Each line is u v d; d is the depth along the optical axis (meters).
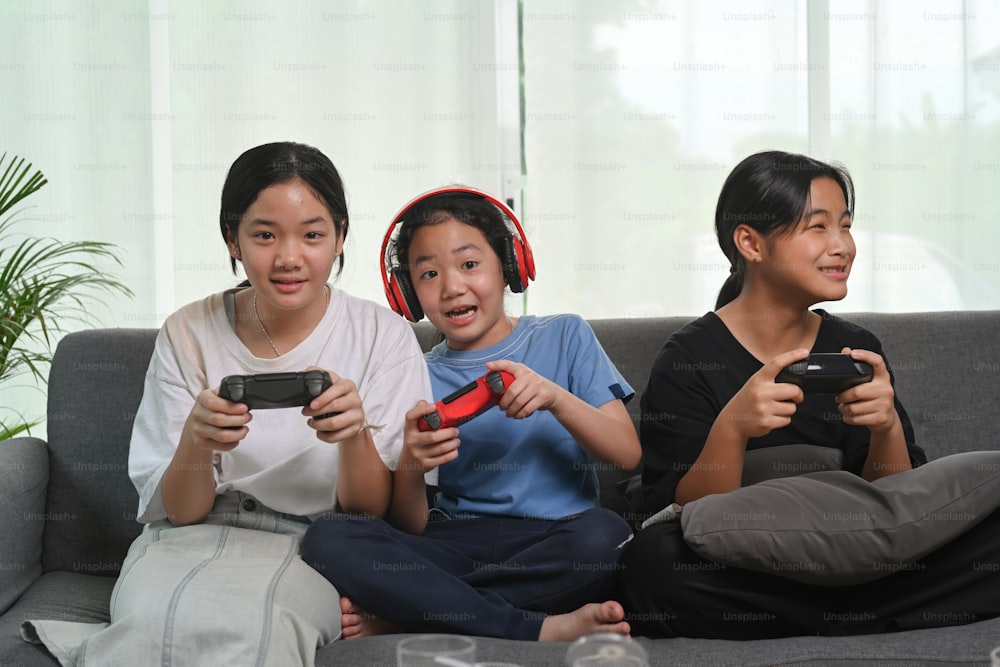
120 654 1.16
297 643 1.20
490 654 1.18
